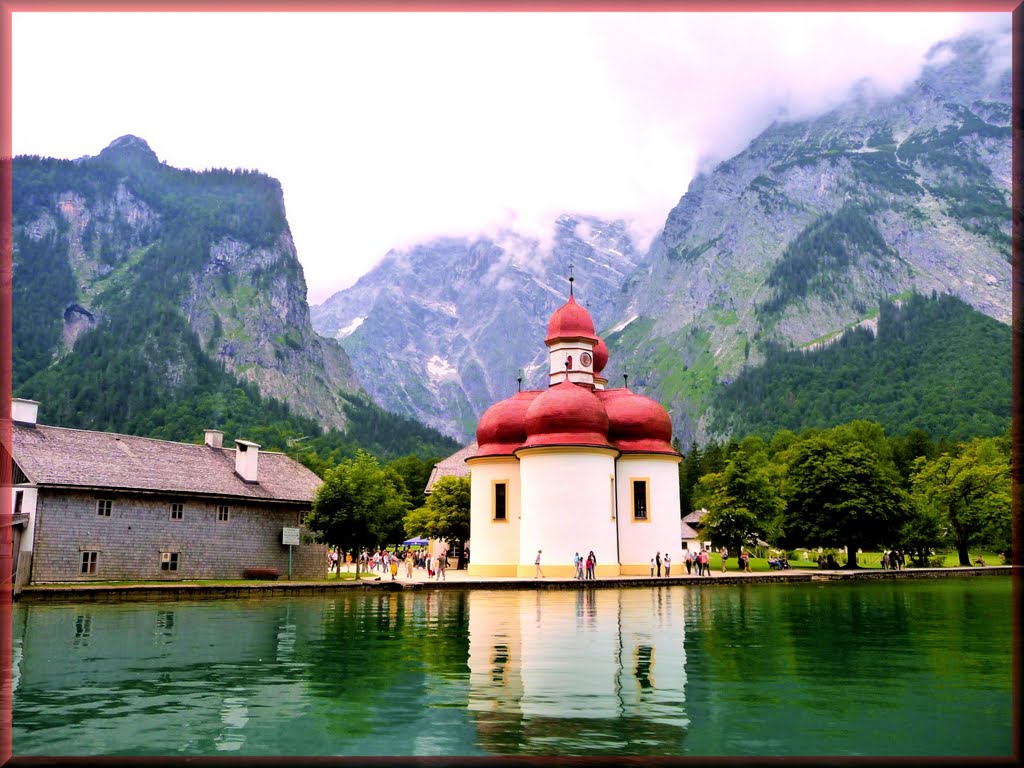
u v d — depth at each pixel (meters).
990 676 19.52
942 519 86.56
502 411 65.69
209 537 56.16
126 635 26.56
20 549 46.19
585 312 68.56
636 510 62.47
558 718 15.53
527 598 43.09
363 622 30.62
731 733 14.46
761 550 110.19
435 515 84.31
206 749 13.67
